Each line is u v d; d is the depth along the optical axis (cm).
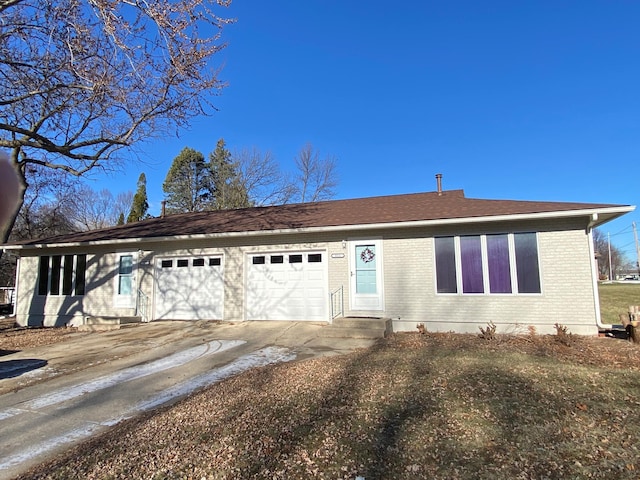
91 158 1238
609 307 1842
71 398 602
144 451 397
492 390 530
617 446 377
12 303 2334
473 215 1027
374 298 1135
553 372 607
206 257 1333
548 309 993
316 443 398
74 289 1462
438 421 439
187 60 947
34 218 2817
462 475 335
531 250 1019
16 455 417
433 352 780
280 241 1252
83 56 949
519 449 376
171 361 815
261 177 3516
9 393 637
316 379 614
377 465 354
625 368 638
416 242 1113
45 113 1239
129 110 1113
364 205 1437
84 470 365
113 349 947
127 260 1411
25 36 980
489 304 1038
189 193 4147
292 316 1227
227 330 1132
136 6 817
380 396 523
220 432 432
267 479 338
